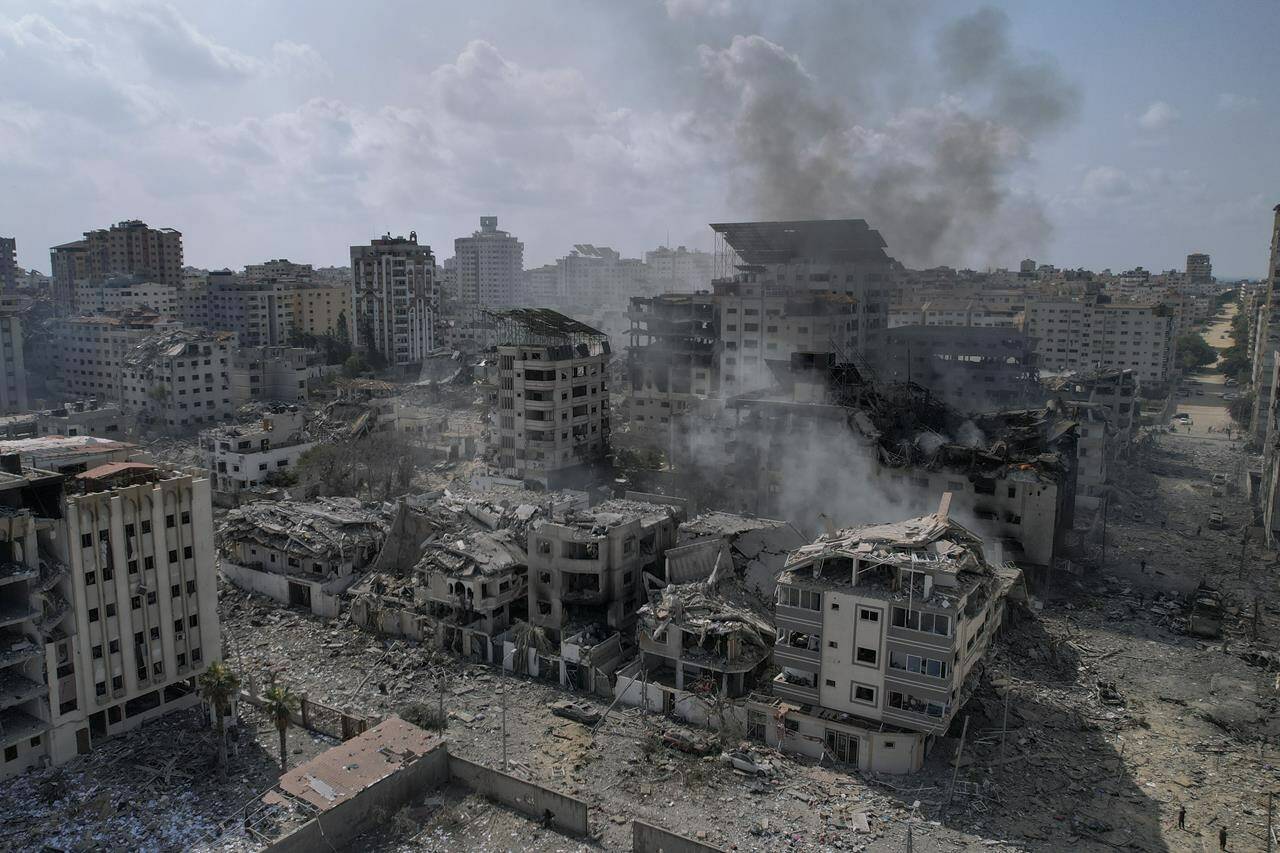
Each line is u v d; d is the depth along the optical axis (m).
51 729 59.28
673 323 158.12
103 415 149.25
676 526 87.81
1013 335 157.62
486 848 52.81
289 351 194.25
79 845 52.09
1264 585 97.50
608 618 78.31
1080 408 130.88
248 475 122.62
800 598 62.34
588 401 132.38
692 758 62.00
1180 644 82.31
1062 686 73.50
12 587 59.41
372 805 55.00
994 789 58.03
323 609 85.88
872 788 58.09
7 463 61.16
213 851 50.94
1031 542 93.06
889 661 59.38
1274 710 69.31
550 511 87.31
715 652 68.06
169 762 60.59
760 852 51.69
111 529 61.28
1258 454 162.00
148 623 64.00
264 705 62.22
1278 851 52.31
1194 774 60.75
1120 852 52.31
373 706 69.31
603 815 55.84
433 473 141.12
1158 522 121.12
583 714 67.56
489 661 76.94
